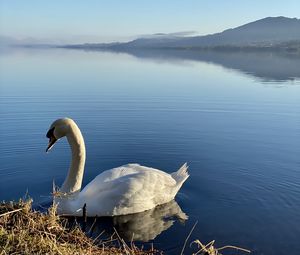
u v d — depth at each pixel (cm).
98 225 970
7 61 5003
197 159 1416
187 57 8738
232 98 2511
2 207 761
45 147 1473
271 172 1309
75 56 8056
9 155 1388
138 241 885
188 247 862
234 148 1533
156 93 2612
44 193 1106
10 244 651
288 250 864
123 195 1021
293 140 1642
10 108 2011
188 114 2044
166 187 1091
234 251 851
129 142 1563
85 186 1114
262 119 1978
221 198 1121
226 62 6425
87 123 1802
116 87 2820
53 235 703
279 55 10031
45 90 2544
